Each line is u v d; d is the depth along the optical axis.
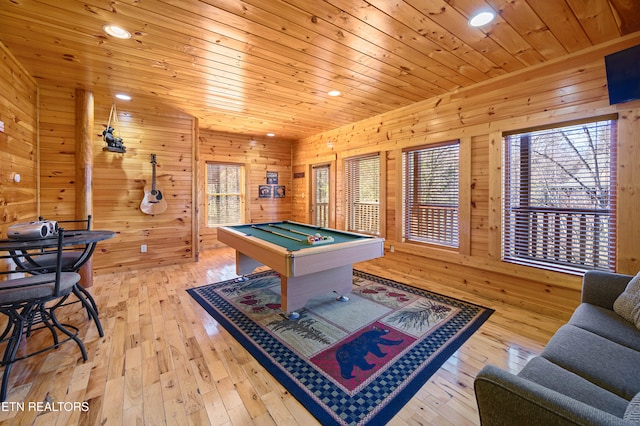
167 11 1.95
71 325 2.43
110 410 1.50
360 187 4.86
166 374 1.81
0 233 2.49
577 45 2.37
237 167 6.19
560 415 0.73
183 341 2.21
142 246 4.25
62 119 3.54
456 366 1.90
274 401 1.58
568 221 2.60
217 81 3.16
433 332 2.36
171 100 3.83
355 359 1.98
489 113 3.07
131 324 2.48
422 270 3.81
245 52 2.51
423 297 3.13
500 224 3.00
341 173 5.19
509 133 2.93
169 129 4.40
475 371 1.85
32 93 3.23
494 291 3.09
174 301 3.00
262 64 2.74
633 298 1.56
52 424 1.41
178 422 1.43
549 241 2.72
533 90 2.73
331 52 2.49
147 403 1.56
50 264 2.30
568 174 2.59
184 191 4.57
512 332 2.36
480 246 3.19
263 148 6.35
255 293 3.25
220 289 3.38
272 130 5.57
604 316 1.60
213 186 5.91
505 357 2.00
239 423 1.43
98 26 2.14
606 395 1.02
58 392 1.63
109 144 3.64
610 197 2.36
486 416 0.88
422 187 3.83
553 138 2.67
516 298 2.92
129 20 2.06
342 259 2.52
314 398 1.60
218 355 2.02
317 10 1.92
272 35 2.23
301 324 2.50
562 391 1.04
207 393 1.64
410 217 4.00
